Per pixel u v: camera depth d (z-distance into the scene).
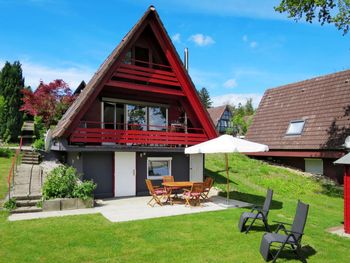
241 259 7.57
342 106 22.72
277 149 25.14
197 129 18.64
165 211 12.59
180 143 17.91
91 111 16.95
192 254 7.83
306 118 24.73
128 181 16.86
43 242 8.46
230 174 21.20
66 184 13.13
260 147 12.85
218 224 10.56
